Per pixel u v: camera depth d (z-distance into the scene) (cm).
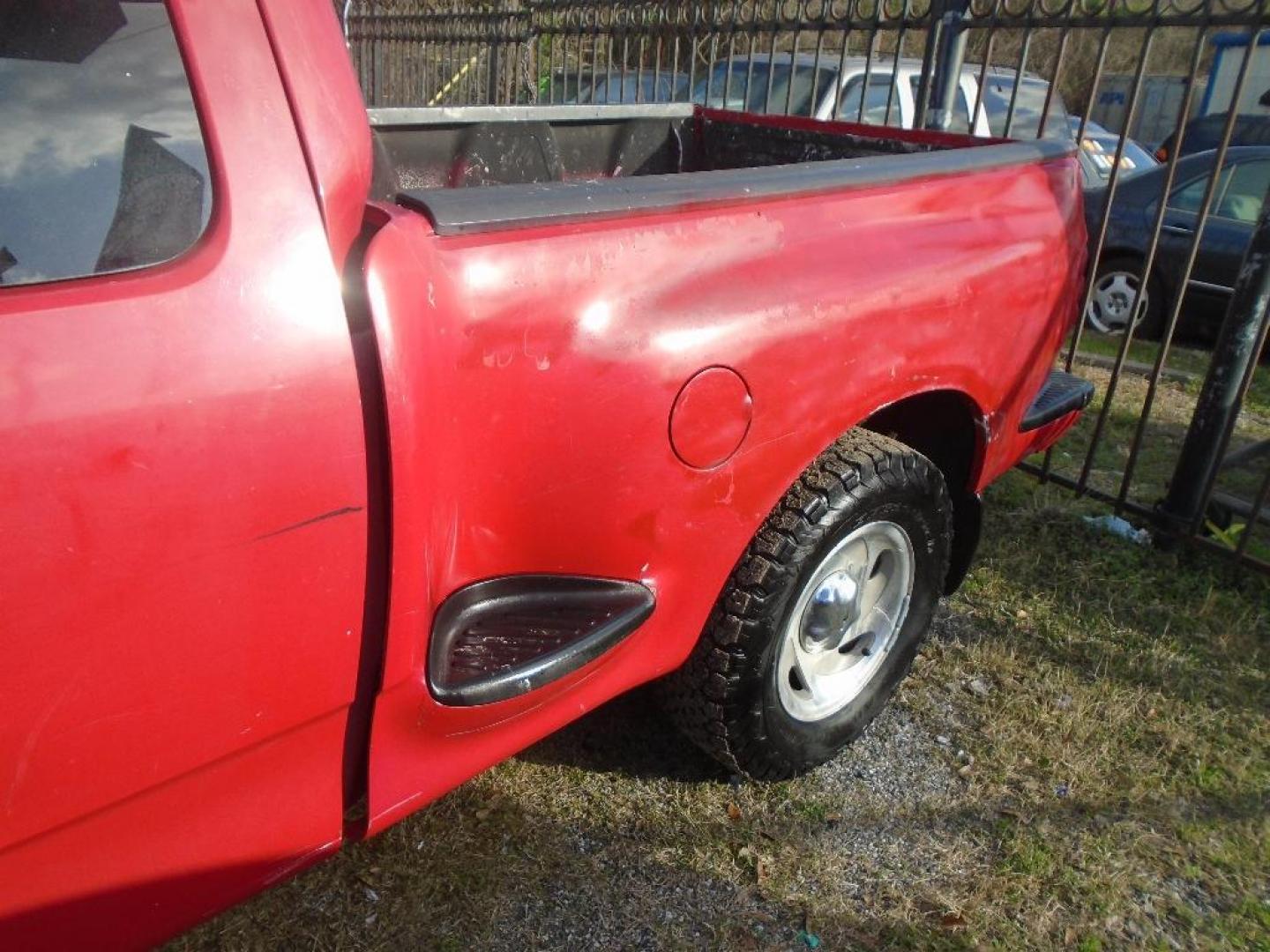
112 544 115
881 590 259
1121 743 276
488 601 178
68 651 115
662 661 205
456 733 169
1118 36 1770
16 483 108
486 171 337
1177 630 331
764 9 522
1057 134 927
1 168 115
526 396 167
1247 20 320
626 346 176
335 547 136
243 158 129
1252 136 1229
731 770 246
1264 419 575
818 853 233
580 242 171
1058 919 220
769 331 195
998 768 264
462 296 157
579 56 725
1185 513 372
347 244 140
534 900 216
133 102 123
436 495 154
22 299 112
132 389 116
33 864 121
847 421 215
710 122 386
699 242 189
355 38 1086
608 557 187
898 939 213
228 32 129
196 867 139
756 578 212
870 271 216
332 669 142
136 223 121
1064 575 360
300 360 128
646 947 207
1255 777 266
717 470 194
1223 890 231
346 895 214
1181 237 728
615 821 238
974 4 415
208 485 122
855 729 259
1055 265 268
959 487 278
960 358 241
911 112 799
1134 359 690
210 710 130
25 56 117
